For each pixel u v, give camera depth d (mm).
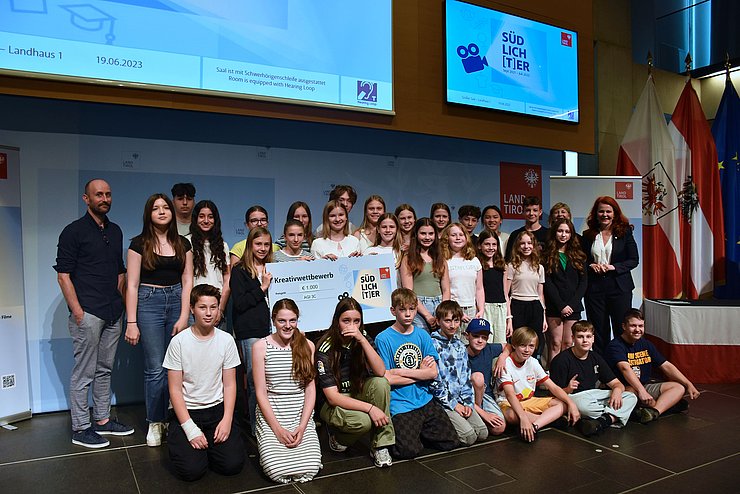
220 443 2961
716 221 6641
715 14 8031
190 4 4008
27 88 3543
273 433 2977
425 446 3367
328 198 5102
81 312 3338
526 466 3035
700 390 4668
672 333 4996
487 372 3715
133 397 4293
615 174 7445
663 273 6379
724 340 4914
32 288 4031
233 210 4676
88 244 3375
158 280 3449
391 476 2912
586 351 3840
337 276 3742
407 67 4914
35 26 3545
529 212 5008
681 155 6582
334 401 3104
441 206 4430
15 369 3803
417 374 3287
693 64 8328
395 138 5453
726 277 6727
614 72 7469
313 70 4449
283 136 4895
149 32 3879
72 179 4145
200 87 4035
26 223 4008
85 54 3682
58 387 4109
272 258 3666
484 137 5316
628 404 3725
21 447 3312
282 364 3055
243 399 4047
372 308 3826
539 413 3648
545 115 5664
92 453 3217
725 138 6922
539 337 4453
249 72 4207
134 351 4301
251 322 3475
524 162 6223
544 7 5727
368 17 4703
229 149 4668
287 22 4355
